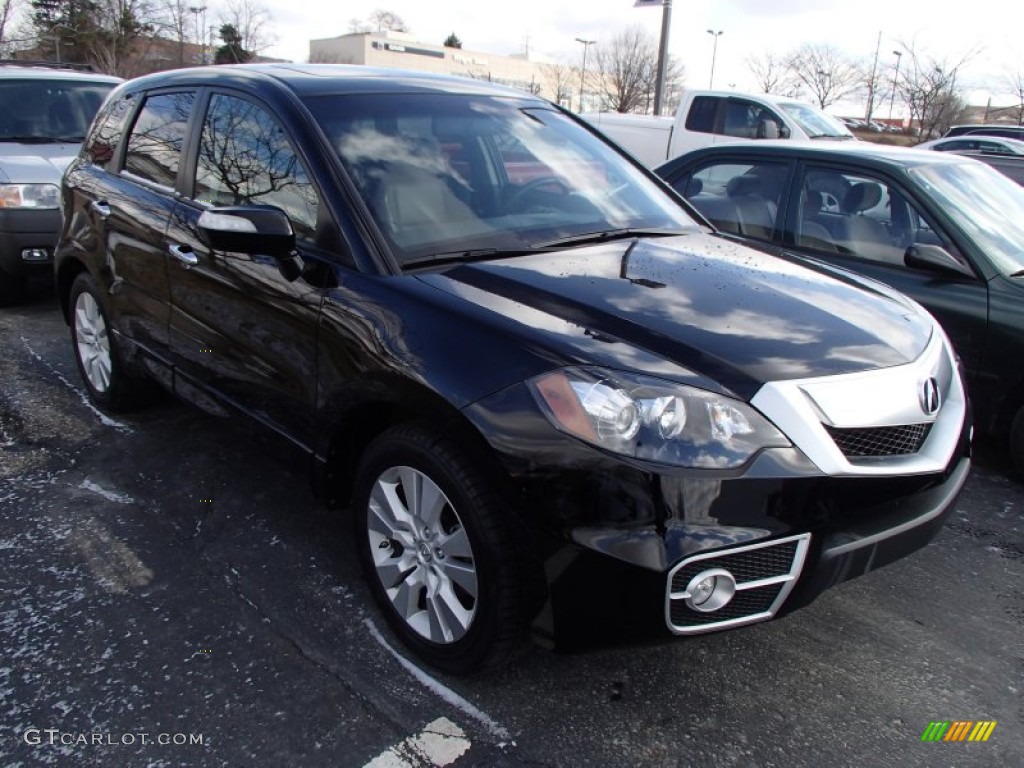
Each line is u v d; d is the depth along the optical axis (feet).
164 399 15.29
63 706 8.01
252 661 8.68
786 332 8.12
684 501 6.89
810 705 8.32
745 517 7.00
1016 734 8.02
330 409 9.09
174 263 11.55
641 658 8.91
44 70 26.37
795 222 16.06
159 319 12.28
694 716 8.11
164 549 10.75
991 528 12.10
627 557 6.86
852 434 7.56
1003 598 10.34
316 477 9.71
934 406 8.39
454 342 7.86
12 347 18.76
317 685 8.36
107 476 12.67
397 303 8.46
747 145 17.48
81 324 15.06
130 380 14.35
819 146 16.51
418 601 8.70
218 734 7.72
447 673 8.46
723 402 7.13
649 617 6.98
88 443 13.79
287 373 9.73
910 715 8.23
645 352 7.46
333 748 7.58
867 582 10.59
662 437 6.95
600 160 12.42
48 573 10.15
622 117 44.55
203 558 10.56
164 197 12.17
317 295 9.16
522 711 8.09
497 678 8.52
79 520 11.39
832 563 7.33
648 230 11.20
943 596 10.34
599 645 7.28
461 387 7.61
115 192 13.34
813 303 8.97
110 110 14.67
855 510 7.48
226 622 9.30
